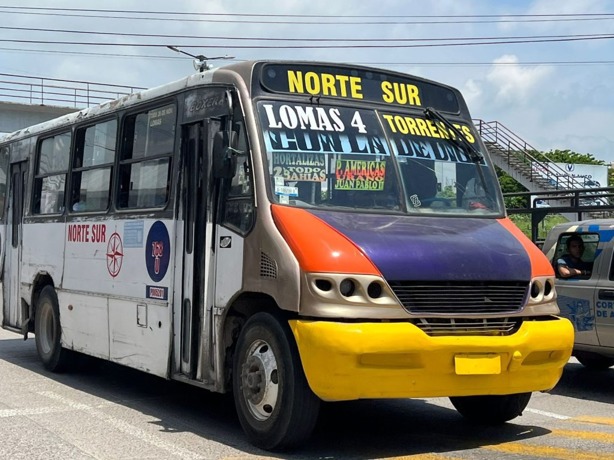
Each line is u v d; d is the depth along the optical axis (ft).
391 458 20.15
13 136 38.70
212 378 22.35
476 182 24.45
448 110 25.62
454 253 20.39
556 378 21.83
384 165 22.94
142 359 25.89
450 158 24.31
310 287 19.10
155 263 25.32
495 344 19.81
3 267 38.34
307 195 21.49
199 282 23.22
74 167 32.04
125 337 27.02
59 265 32.37
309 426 19.81
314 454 20.44
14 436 21.93
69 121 32.91
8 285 37.73
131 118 28.35
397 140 23.58
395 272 19.34
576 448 21.47
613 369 36.78
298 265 19.42
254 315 21.03
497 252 21.13
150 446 20.98
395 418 25.36
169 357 24.18
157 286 25.11
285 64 22.85
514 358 20.12
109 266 28.27
